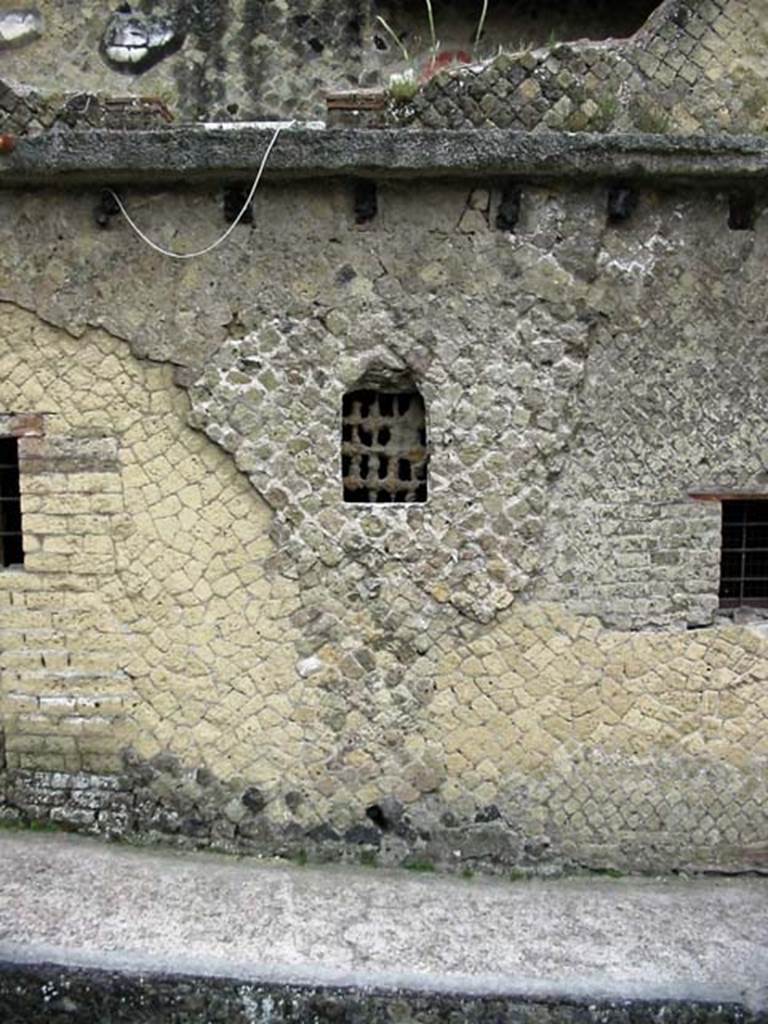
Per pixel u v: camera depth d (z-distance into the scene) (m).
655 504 5.54
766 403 5.52
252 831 5.66
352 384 5.49
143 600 5.62
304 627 5.59
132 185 5.36
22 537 5.71
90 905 5.02
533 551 5.52
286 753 5.63
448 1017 4.52
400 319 5.42
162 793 5.68
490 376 5.45
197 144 5.16
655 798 5.63
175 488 5.56
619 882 5.60
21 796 5.76
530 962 4.73
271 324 5.44
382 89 6.13
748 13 5.34
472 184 5.33
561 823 5.63
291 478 5.52
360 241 5.39
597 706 5.59
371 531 5.52
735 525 5.72
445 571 5.54
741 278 5.45
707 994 4.54
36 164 5.19
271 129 5.17
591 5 7.54
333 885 5.39
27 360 5.52
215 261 5.41
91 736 5.68
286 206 5.38
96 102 5.44
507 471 5.49
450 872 5.61
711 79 5.36
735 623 5.63
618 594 5.56
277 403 5.48
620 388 5.47
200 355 5.47
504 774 5.61
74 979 4.54
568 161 5.16
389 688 5.59
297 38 7.54
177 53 7.56
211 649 5.62
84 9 7.56
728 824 5.66
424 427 5.59
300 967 4.62
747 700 5.63
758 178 5.28
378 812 5.64
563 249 5.38
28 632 5.68
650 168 5.19
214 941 4.79
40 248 5.44
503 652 5.57
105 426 5.54
